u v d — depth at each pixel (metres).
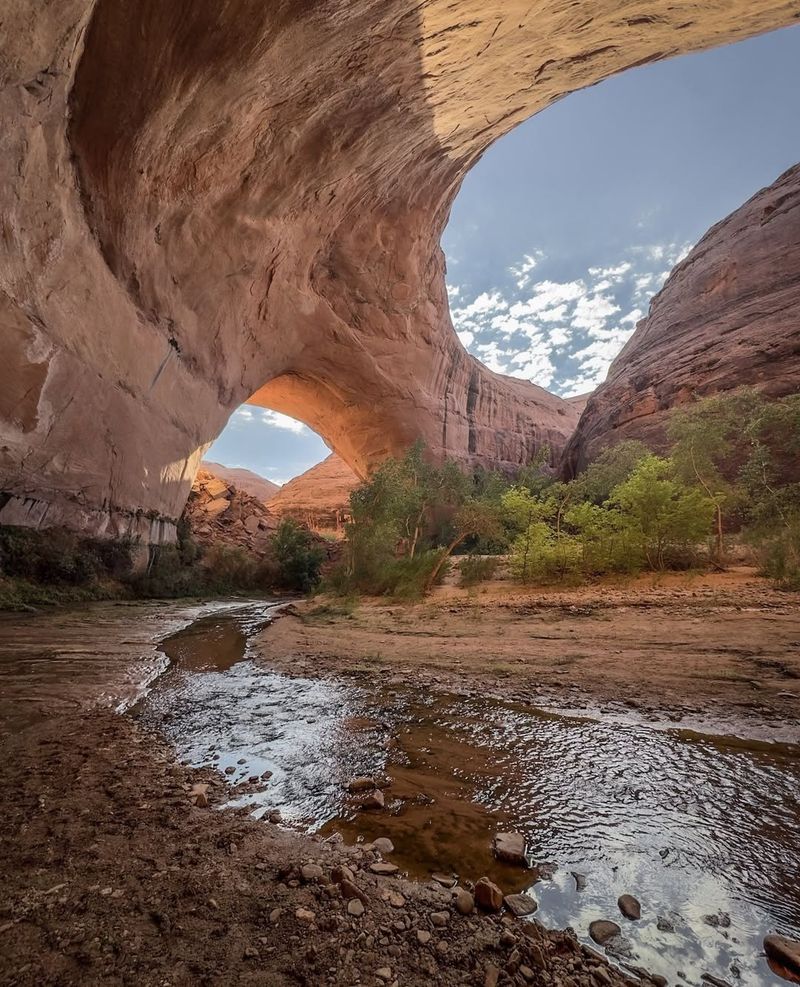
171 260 16.23
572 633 6.57
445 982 1.28
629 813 2.17
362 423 36.09
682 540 11.25
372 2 11.31
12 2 6.98
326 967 1.32
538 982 1.28
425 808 2.28
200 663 6.04
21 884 1.67
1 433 10.96
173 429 18.95
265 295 22.59
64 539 13.99
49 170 10.34
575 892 1.65
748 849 1.87
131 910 1.54
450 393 40.31
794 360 22.47
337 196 21.53
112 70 10.63
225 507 36.25
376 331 31.22
